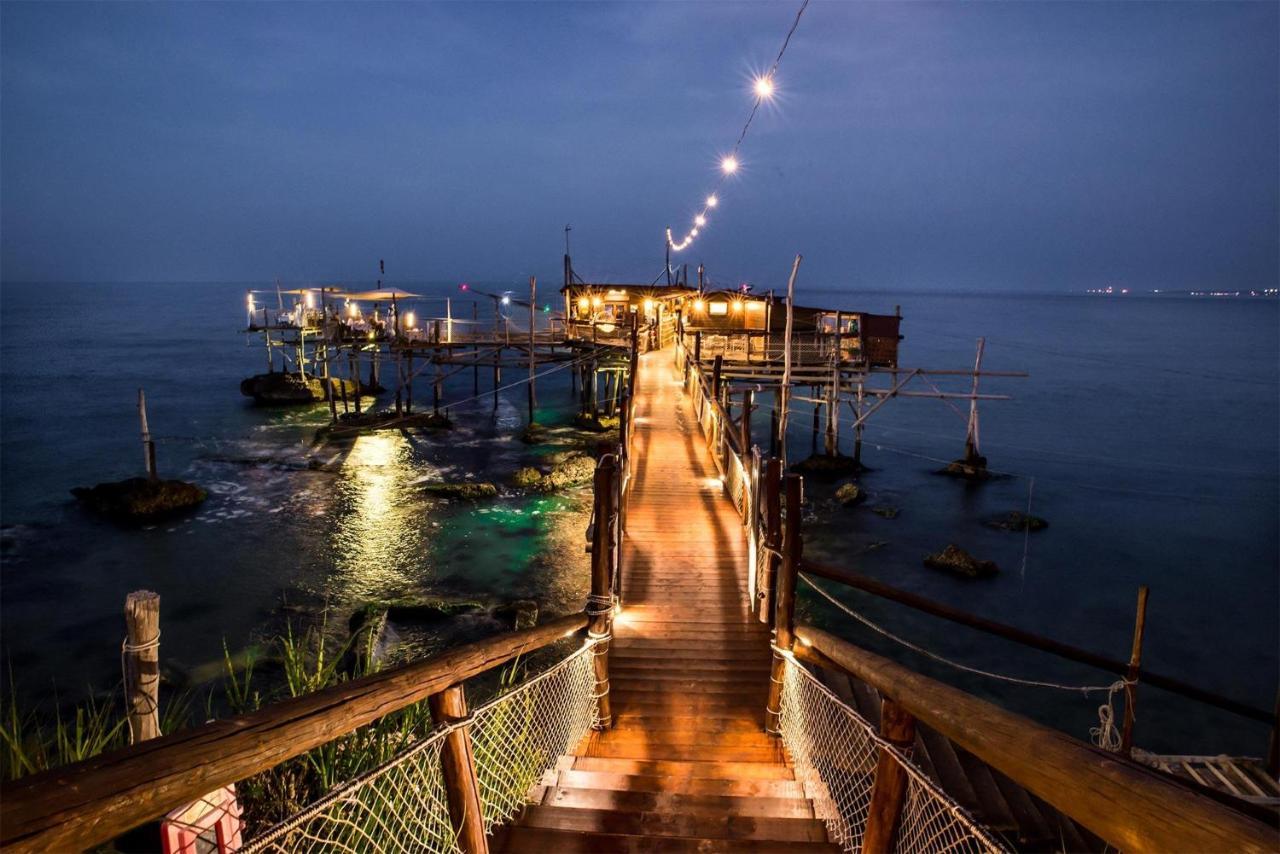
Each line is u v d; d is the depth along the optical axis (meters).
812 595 17.14
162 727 4.37
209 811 2.02
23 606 15.69
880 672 2.51
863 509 23.58
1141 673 7.84
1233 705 8.26
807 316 32.94
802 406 46.06
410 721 4.88
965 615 6.57
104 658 13.56
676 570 9.23
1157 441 35.97
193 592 16.48
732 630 7.85
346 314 42.41
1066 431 38.47
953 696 1.87
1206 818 0.99
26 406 39.25
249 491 24.47
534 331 35.38
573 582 17.50
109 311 140.75
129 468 27.11
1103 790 1.19
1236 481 28.27
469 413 39.91
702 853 3.62
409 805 2.99
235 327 98.62
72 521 21.11
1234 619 16.67
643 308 37.22
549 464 28.53
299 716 1.74
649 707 6.45
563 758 5.18
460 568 18.20
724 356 28.80
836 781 4.42
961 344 90.56
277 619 15.15
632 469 13.77
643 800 4.40
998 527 22.23
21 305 166.50
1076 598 17.62
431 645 14.00
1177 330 126.62
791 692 5.48
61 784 1.15
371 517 21.91
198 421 36.00
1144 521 23.33
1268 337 112.69
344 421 34.22
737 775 5.22
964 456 31.78
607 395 37.91
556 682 5.16
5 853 1.04
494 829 3.74
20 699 12.11
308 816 1.93
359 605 15.96
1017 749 1.45
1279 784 8.04
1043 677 14.14
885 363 28.89
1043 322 145.75
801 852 3.64
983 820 5.52
